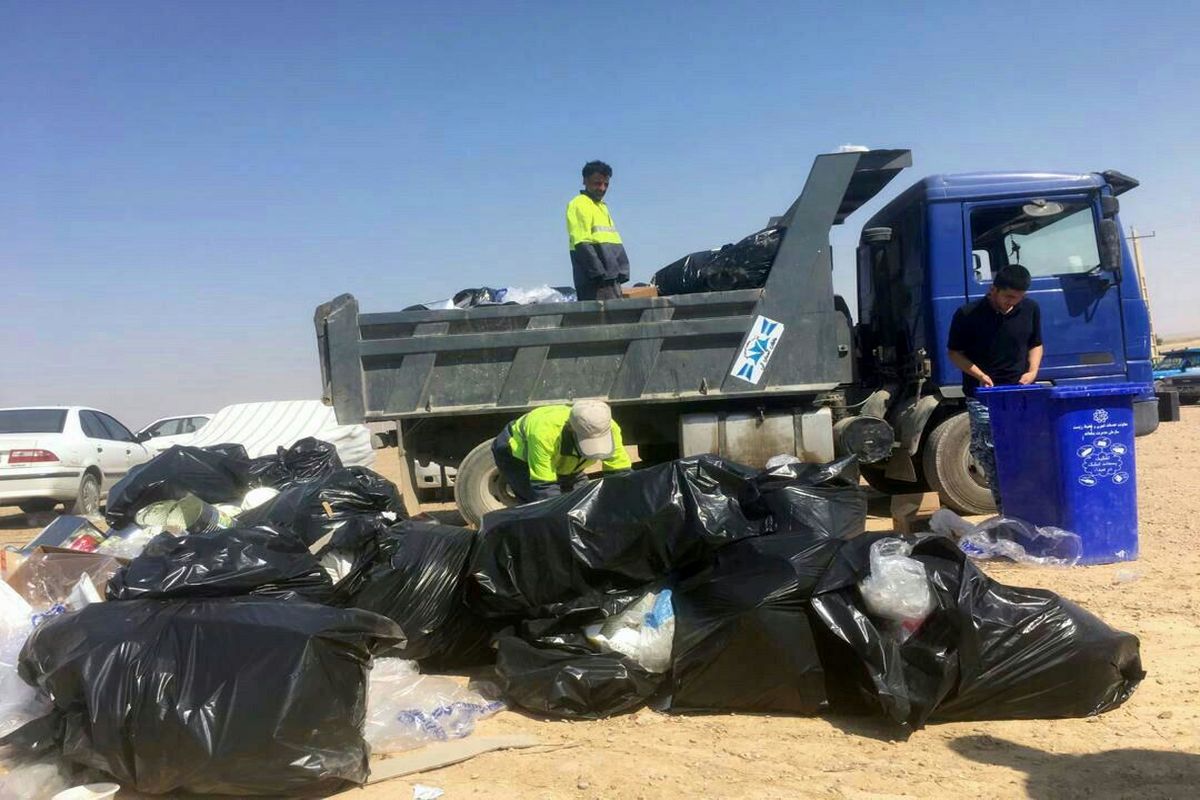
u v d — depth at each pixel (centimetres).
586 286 799
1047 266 784
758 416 776
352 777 331
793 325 766
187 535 409
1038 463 626
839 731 370
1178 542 667
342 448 1255
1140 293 790
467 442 810
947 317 779
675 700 397
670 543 425
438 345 759
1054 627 375
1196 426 1658
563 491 576
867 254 915
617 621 421
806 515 455
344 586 448
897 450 824
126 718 317
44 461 1168
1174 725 363
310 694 325
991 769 330
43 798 325
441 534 479
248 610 348
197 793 322
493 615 432
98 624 347
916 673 369
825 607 378
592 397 766
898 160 793
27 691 368
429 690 415
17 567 485
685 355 764
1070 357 778
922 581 378
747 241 777
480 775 343
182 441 1570
